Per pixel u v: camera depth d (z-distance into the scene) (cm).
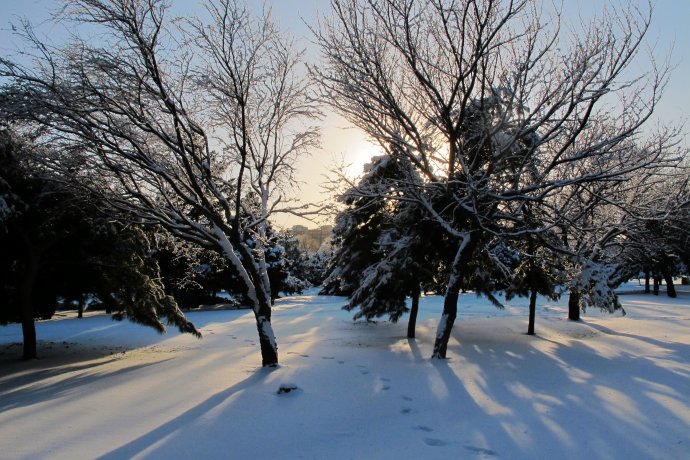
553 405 763
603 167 1309
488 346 1457
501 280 2039
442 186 1224
